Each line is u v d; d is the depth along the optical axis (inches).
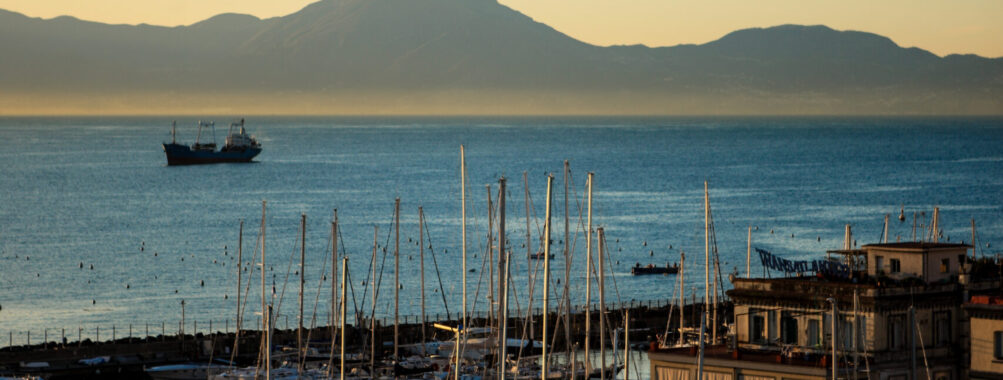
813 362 6491.1
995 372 6624.0
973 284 6879.9
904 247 6983.3
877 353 6496.1
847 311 6599.4
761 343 6909.5
